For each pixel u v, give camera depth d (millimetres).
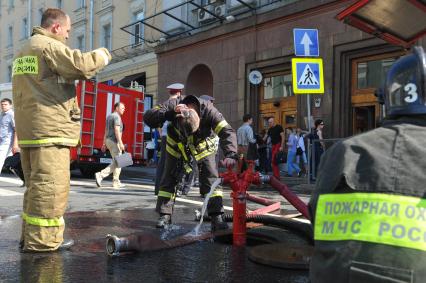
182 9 20219
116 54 25344
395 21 5562
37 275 3338
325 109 14312
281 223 4891
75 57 3695
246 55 16891
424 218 1497
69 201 7754
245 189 4391
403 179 1557
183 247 4281
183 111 4566
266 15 15977
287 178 13000
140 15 23797
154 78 22516
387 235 1515
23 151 3936
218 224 4848
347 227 1592
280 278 3355
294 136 13586
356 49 13609
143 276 3367
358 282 1528
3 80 37719
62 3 30672
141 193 9242
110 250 3898
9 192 8930
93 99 13797
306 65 10422
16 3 36000
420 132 1649
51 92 3771
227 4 17875
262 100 16750
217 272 3492
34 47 3793
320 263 1661
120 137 10430
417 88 1688
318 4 14312
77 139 3986
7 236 4664
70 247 4195
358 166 1643
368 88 13547
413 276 1453
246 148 11797
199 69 19578
